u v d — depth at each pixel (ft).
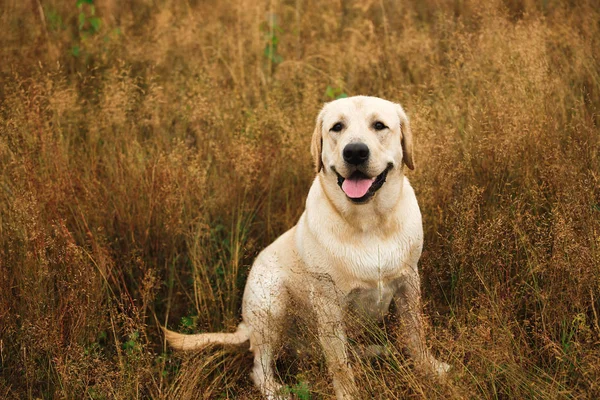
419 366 9.29
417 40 19.52
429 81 18.08
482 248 10.83
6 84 18.69
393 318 11.67
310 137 15.88
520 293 10.74
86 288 11.61
